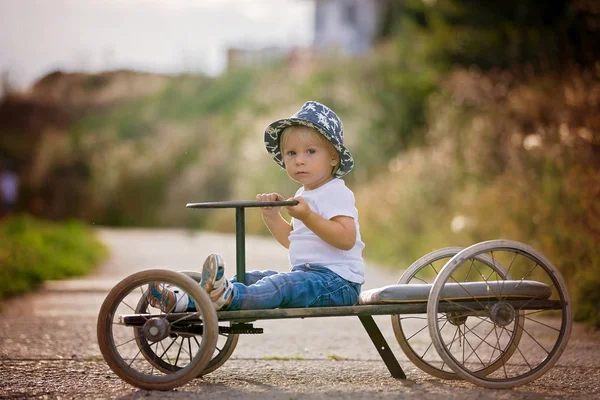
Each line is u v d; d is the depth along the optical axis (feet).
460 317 20.98
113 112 198.18
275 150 22.75
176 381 19.51
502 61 72.13
